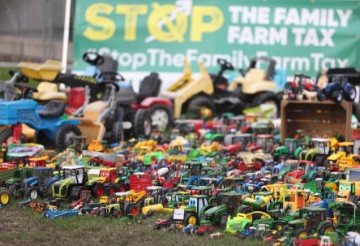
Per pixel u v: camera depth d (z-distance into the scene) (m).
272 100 29.55
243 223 12.11
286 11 31.42
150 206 13.56
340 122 22.30
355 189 13.53
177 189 15.04
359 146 20.25
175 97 27.86
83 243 11.52
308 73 31.41
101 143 21.86
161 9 31.61
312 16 31.31
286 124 22.66
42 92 23.09
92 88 23.77
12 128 20.09
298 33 31.41
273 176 16.31
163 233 12.09
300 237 11.36
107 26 31.50
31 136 21.95
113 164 17.33
